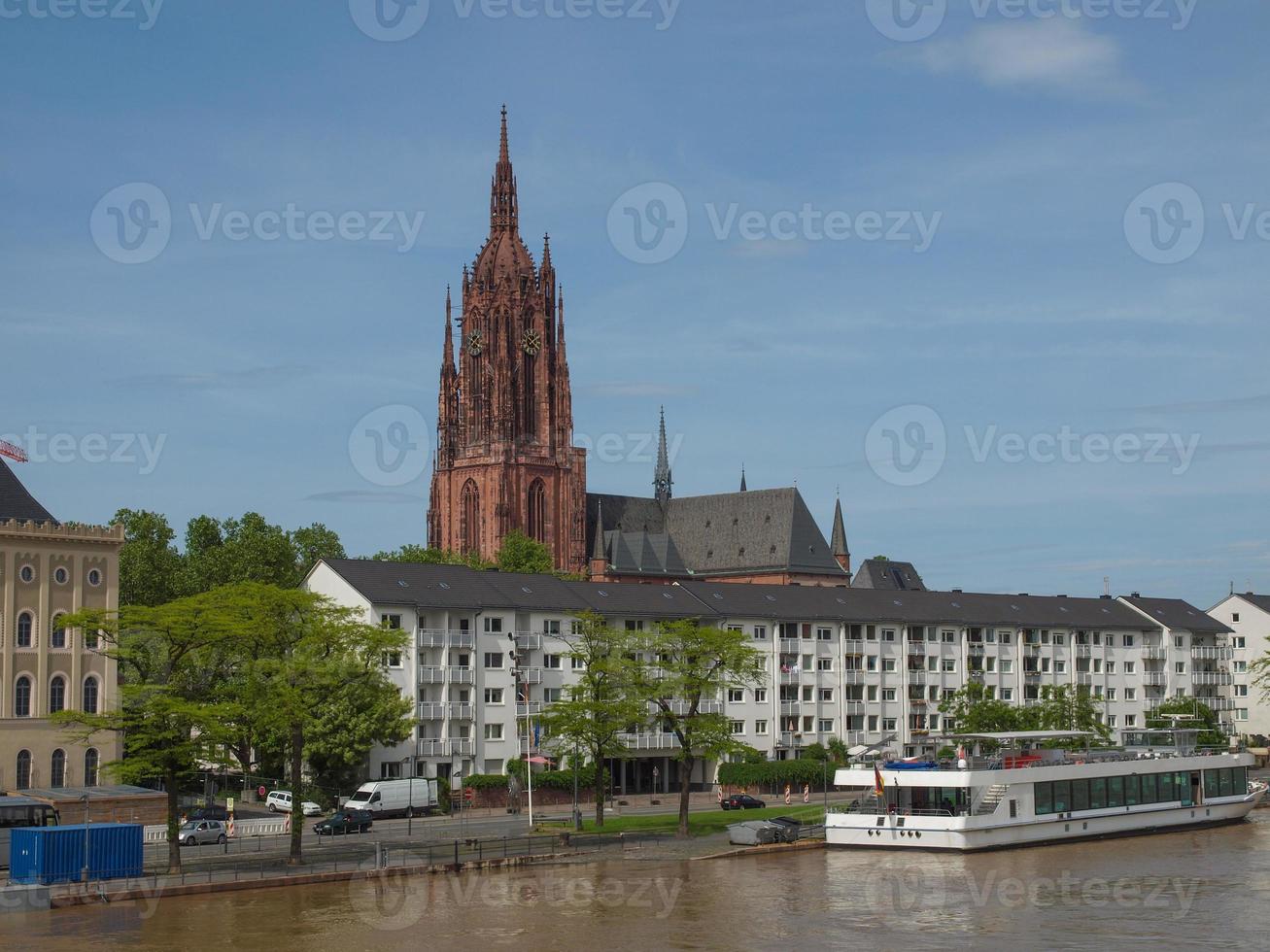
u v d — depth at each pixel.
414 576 166.12
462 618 163.25
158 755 95.94
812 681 191.12
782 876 104.12
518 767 158.25
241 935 84.00
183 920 87.44
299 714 101.50
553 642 170.50
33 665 140.62
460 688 162.25
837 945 82.88
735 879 102.88
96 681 144.62
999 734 124.00
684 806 123.38
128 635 108.75
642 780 174.12
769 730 186.38
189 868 101.19
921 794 118.19
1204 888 99.94
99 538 146.12
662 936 84.81
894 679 199.00
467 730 162.12
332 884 98.69
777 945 82.88
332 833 124.38
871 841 117.62
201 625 99.38
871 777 119.56
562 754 138.38
